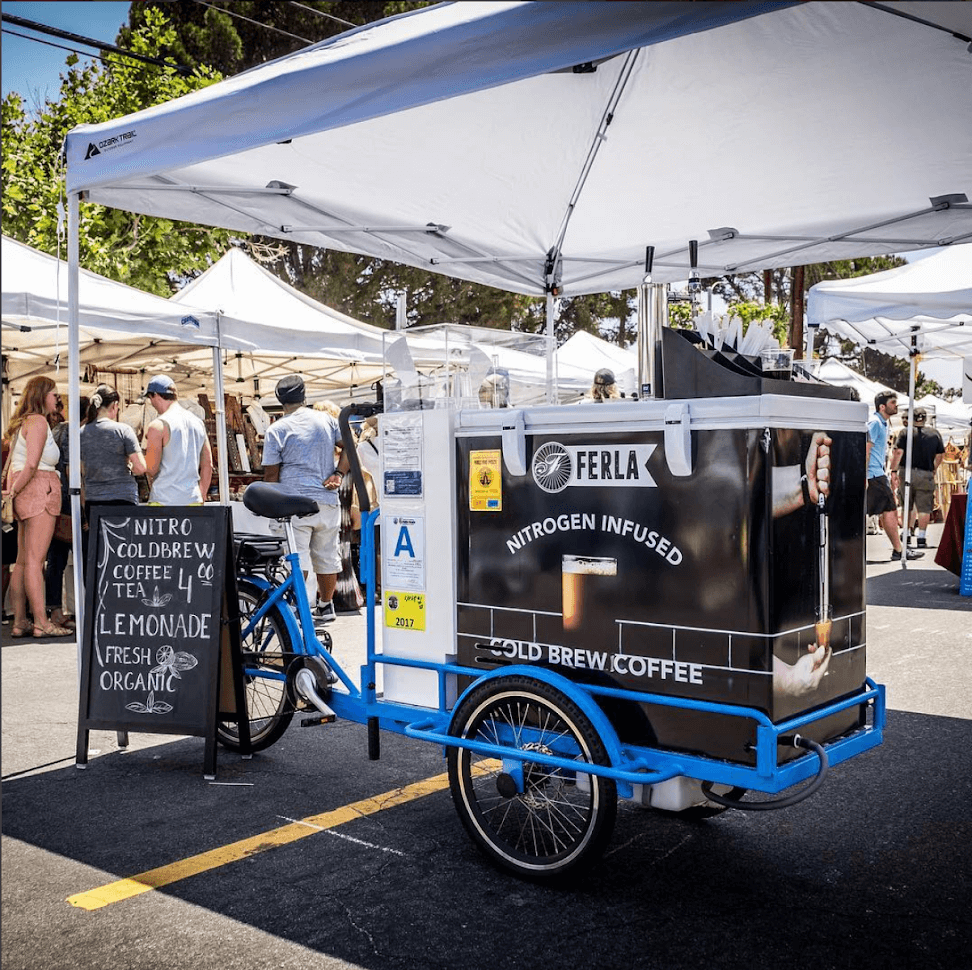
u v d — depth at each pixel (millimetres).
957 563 9492
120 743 4762
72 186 4695
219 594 4254
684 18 2660
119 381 11070
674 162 5348
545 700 3174
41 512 7402
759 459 2848
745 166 5418
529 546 3359
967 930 2896
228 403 11938
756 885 3213
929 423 15969
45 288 7840
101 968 2736
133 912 3057
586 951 2793
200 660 4285
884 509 11617
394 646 3805
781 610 2898
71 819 3818
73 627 7652
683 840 3600
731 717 2924
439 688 3668
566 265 7188
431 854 3475
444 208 5961
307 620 4289
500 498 3432
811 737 3109
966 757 4520
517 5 2975
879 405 11531
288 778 4293
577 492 3229
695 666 2986
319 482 7496
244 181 5332
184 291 9648
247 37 19875
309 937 2895
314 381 13586
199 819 3812
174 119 4121
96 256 13875
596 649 3207
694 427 2961
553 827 3492
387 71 3326
